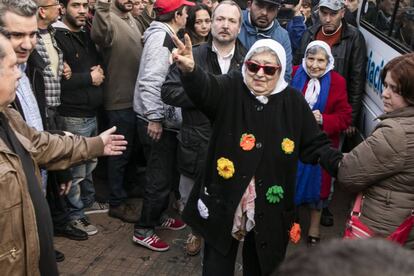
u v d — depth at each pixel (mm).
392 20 4336
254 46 2457
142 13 4988
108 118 4324
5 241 1836
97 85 3908
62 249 3859
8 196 1817
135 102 3926
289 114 2514
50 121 3406
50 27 3541
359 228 2408
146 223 3850
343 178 2385
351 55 4516
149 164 3785
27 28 2539
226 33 3232
